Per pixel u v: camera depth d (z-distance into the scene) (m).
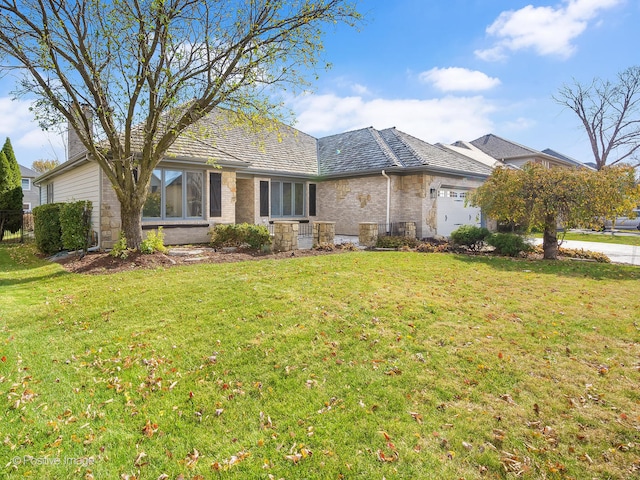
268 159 16.75
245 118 9.77
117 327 4.91
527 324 5.02
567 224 10.42
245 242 11.59
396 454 2.66
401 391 3.44
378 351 4.20
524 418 3.04
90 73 8.56
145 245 9.59
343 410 3.17
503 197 10.69
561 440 2.79
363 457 2.64
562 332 4.77
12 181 18.39
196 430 2.97
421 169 15.02
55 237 11.49
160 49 8.67
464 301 5.98
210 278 7.21
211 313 5.31
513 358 4.04
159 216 12.02
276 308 5.44
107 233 11.09
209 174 13.18
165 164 12.00
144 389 3.54
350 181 17.00
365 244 13.08
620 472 2.49
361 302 5.72
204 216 13.09
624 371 3.78
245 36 8.70
